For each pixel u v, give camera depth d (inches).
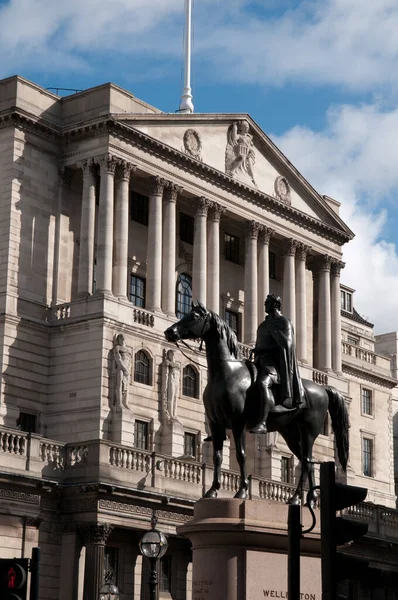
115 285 2723.9
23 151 2721.5
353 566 580.7
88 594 2073.1
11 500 2054.6
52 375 2640.3
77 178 2837.1
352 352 3863.2
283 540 908.6
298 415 1008.2
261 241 3206.2
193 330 973.2
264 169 3225.9
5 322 2576.3
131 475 2190.0
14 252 2650.1
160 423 2696.9
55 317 2682.1
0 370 2544.3
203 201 2992.1
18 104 2706.7
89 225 2726.4
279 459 2938.0
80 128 2758.4
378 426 3909.9
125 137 2783.0
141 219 2967.5
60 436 2583.7
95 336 2588.6
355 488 588.7
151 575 1266.0
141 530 2218.3
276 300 1029.2
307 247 3344.0
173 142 2928.2
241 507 911.0
